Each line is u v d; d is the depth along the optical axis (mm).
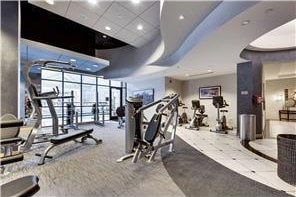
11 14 3357
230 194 2086
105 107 10805
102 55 9711
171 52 5762
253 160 3330
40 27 5766
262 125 5848
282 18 2857
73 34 6719
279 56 5891
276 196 2045
